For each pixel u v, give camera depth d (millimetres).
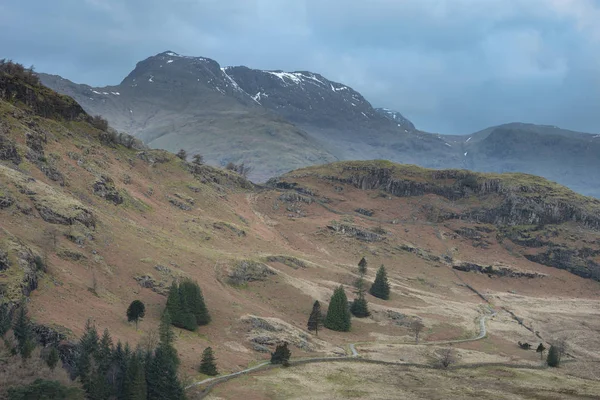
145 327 137375
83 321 122438
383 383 137500
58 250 149000
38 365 97500
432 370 153375
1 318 103812
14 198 156000
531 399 131375
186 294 155875
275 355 144250
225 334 154250
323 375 139375
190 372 125500
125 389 104688
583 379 154250
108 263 161500
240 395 119188
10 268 119625
